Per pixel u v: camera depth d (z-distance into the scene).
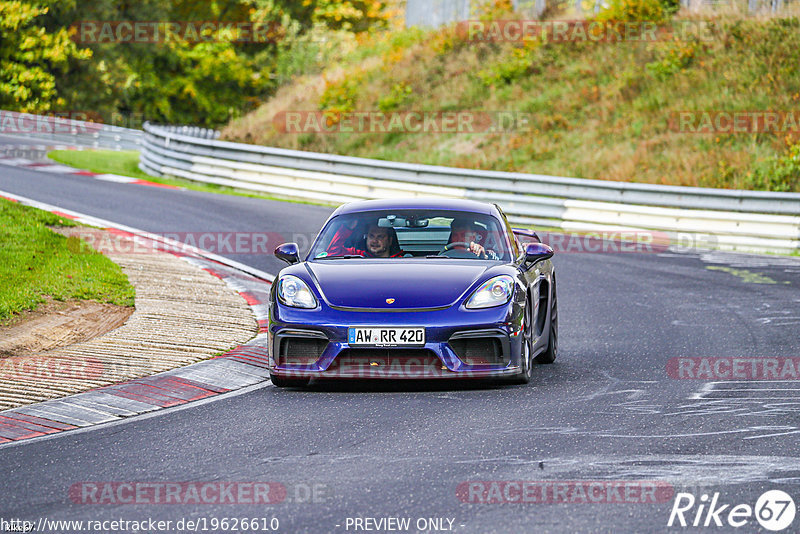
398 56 123.19
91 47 177.62
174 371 27.88
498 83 110.94
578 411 23.27
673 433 20.98
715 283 48.66
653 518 15.40
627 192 72.12
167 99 187.62
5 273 38.97
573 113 100.88
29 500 16.83
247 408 24.00
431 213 30.38
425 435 21.00
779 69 95.88
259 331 34.28
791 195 65.81
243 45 198.00
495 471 18.12
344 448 20.02
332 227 30.19
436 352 24.97
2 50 167.75
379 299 25.67
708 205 68.62
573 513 15.66
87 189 77.38
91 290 38.19
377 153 105.06
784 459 18.80
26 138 132.38
